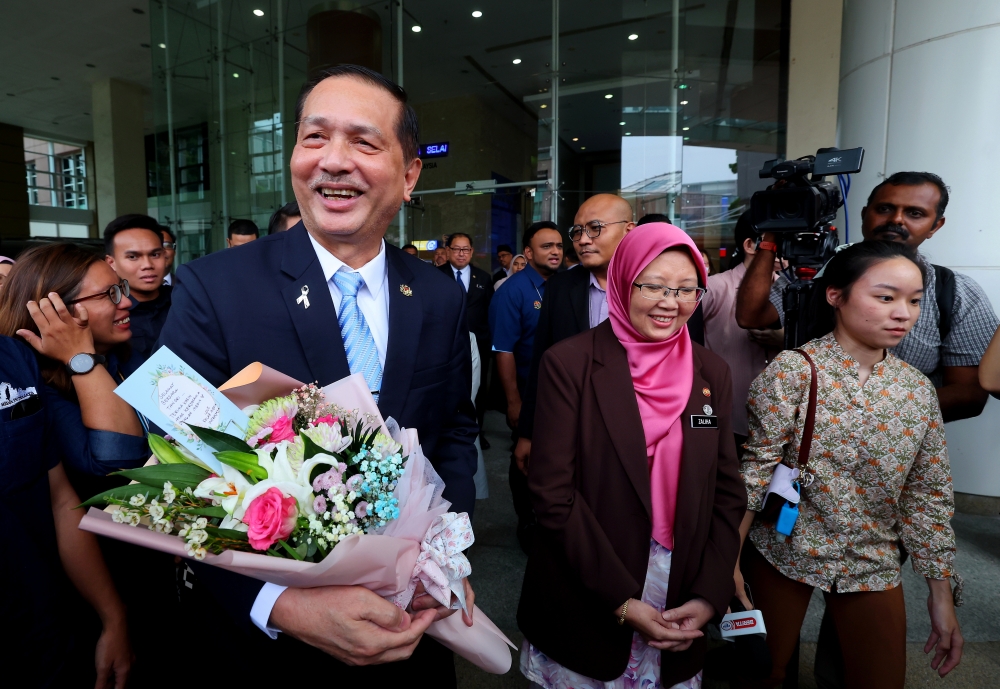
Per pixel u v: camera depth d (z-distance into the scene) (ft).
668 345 4.03
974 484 10.12
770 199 5.47
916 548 4.31
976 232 10.17
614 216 6.89
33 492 3.14
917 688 5.73
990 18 9.83
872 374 4.26
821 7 18.11
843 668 4.45
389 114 3.07
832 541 4.26
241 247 3.24
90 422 3.71
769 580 4.57
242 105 30.78
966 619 6.89
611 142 26.30
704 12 23.00
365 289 3.37
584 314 7.16
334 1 26.48
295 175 3.03
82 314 3.88
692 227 24.50
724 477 4.12
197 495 2.32
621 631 3.84
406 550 2.68
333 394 2.85
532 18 25.72
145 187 44.21
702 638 3.93
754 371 7.06
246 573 2.35
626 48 24.79
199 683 3.18
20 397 3.10
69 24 32.50
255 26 29.45
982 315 6.15
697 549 3.84
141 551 4.20
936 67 10.46
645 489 3.85
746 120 22.47
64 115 49.60
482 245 30.32
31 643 3.10
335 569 2.31
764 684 4.47
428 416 3.51
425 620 2.65
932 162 10.62
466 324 3.94
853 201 12.26
